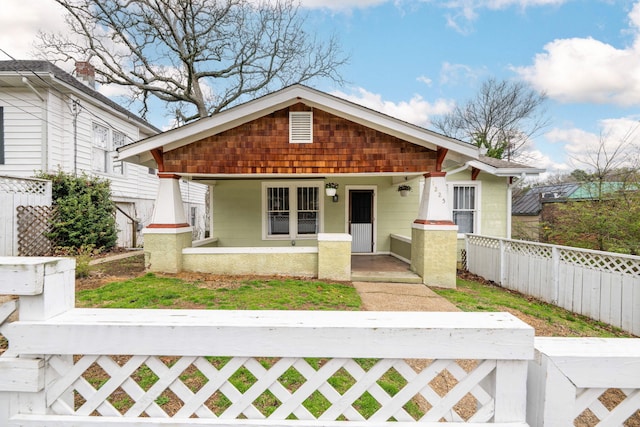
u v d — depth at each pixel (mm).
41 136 8570
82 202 8484
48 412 1162
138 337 1115
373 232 9844
